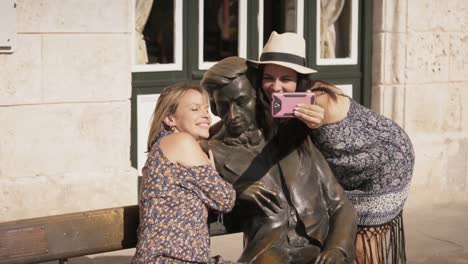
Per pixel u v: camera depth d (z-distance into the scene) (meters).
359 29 7.08
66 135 5.83
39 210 5.76
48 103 5.76
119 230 3.58
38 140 5.75
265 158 3.71
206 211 3.38
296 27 7.00
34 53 5.67
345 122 3.87
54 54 5.73
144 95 6.47
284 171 3.69
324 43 7.15
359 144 3.90
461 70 7.23
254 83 3.66
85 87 5.85
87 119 5.88
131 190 6.02
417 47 7.03
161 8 6.55
